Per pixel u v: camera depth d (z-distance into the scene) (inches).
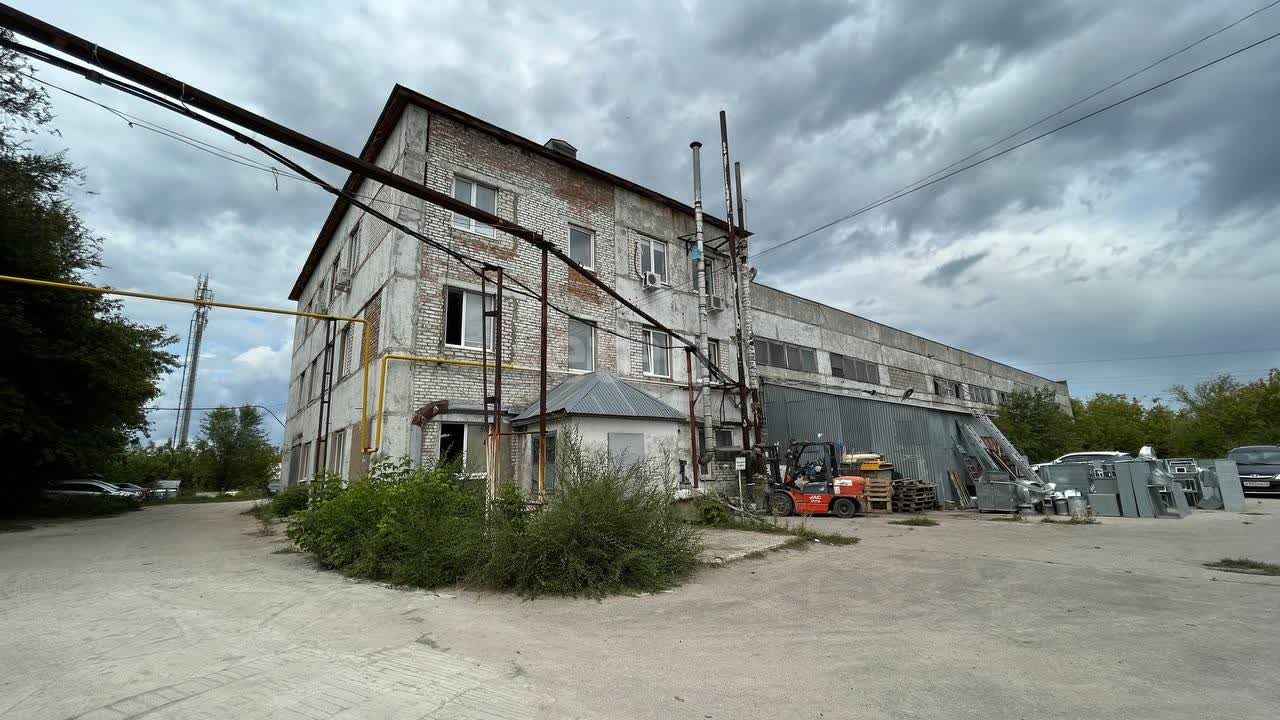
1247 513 586.9
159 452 1863.9
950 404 1393.9
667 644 188.9
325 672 157.5
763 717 131.7
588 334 657.6
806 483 642.2
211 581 288.2
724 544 386.3
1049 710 134.0
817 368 1014.4
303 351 986.1
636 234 733.9
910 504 691.4
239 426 1855.3
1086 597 244.5
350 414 618.2
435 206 556.1
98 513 807.7
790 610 231.9
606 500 291.1
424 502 325.7
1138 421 1441.9
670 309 751.1
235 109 252.2
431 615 225.3
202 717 126.0
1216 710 133.3
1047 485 637.3
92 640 185.0
